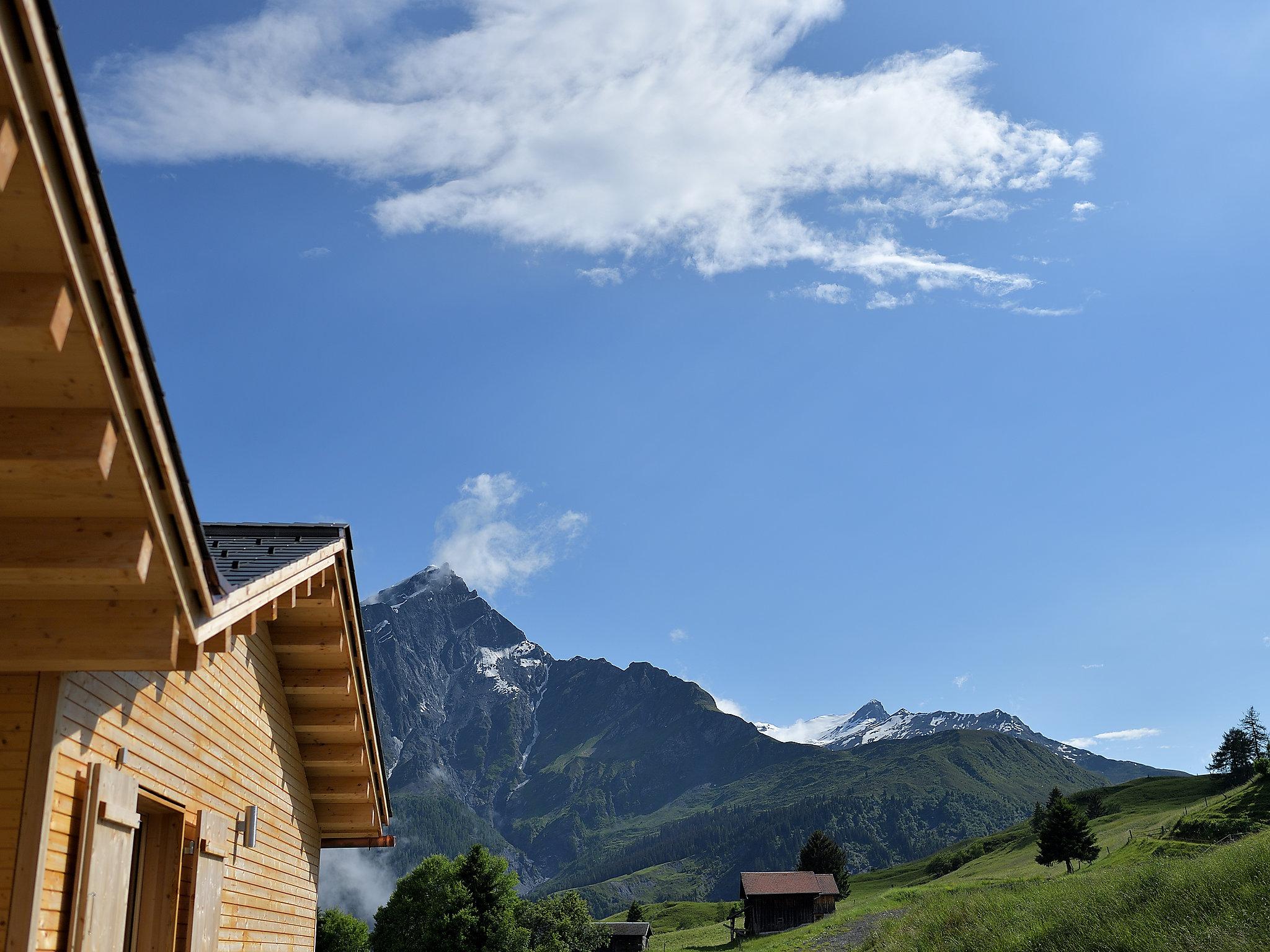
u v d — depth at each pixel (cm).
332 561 1050
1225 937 1748
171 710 878
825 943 3944
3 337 478
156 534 608
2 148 411
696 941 11194
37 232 464
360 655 1228
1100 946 1953
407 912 6562
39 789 645
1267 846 2162
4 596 635
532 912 8362
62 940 672
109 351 526
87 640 631
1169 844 6272
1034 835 13312
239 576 802
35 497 575
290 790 1280
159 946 874
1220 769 13638
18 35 416
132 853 842
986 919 2525
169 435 589
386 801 1450
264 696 1152
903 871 16200
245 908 1095
